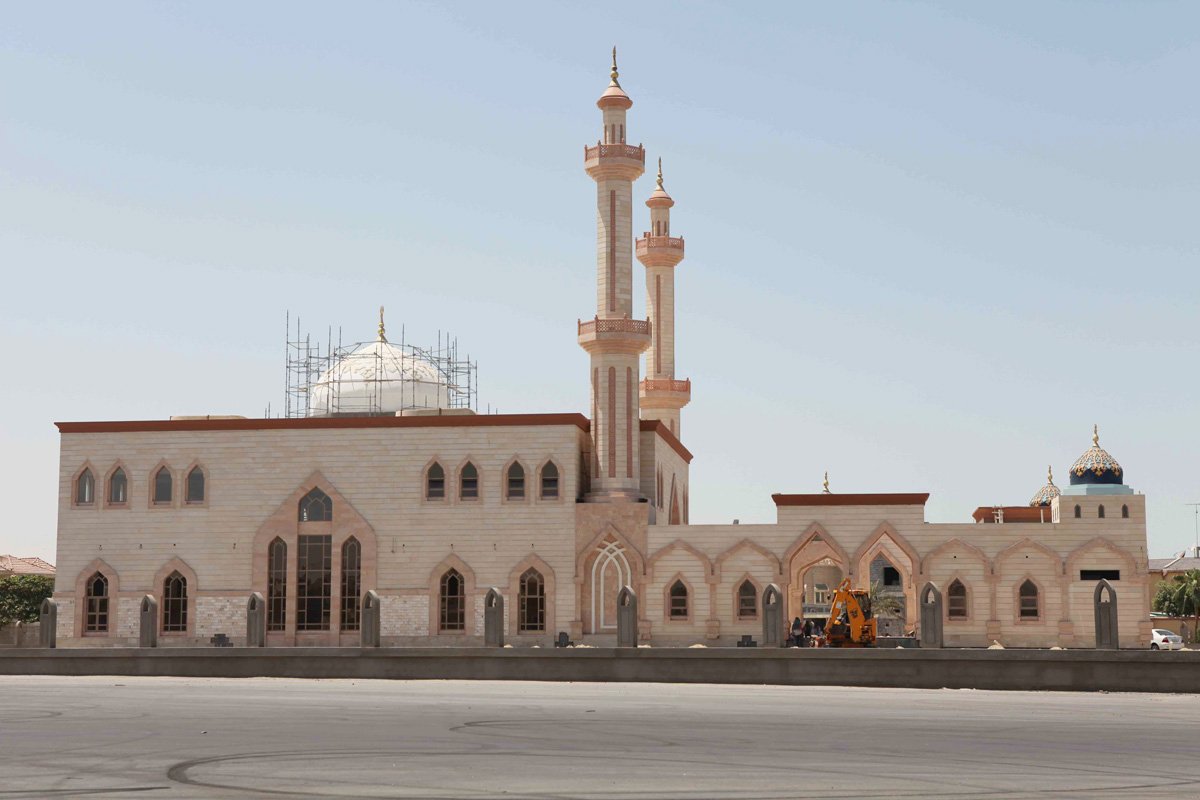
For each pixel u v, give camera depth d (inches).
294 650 1936.5
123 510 2768.2
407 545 2689.5
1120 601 2490.2
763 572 2608.3
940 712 1243.8
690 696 1472.7
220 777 726.5
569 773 749.3
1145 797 672.4
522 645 2635.3
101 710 1211.9
